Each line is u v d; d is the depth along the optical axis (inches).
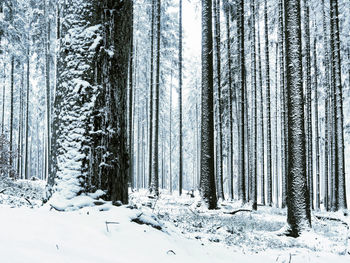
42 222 133.1
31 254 98.7
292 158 386.9
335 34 740.7
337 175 708.7
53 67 1210.6
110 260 119.0
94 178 181.0
